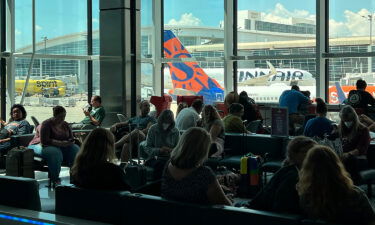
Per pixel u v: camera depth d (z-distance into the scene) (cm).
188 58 1331
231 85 1295
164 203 374
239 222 346
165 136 767
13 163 792
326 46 1186
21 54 1123
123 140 945
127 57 1216
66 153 834
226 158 766
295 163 374
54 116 823
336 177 328
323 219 330
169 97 1157
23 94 1112
